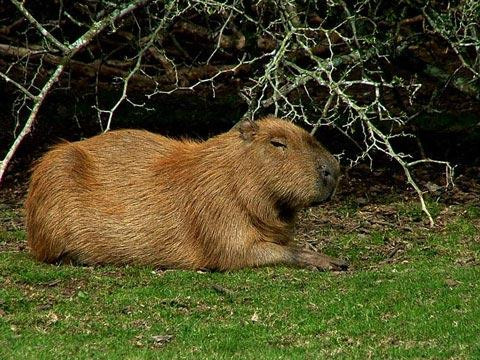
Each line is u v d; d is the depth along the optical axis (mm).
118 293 16734
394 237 21297
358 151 28641
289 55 24328
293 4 22453
